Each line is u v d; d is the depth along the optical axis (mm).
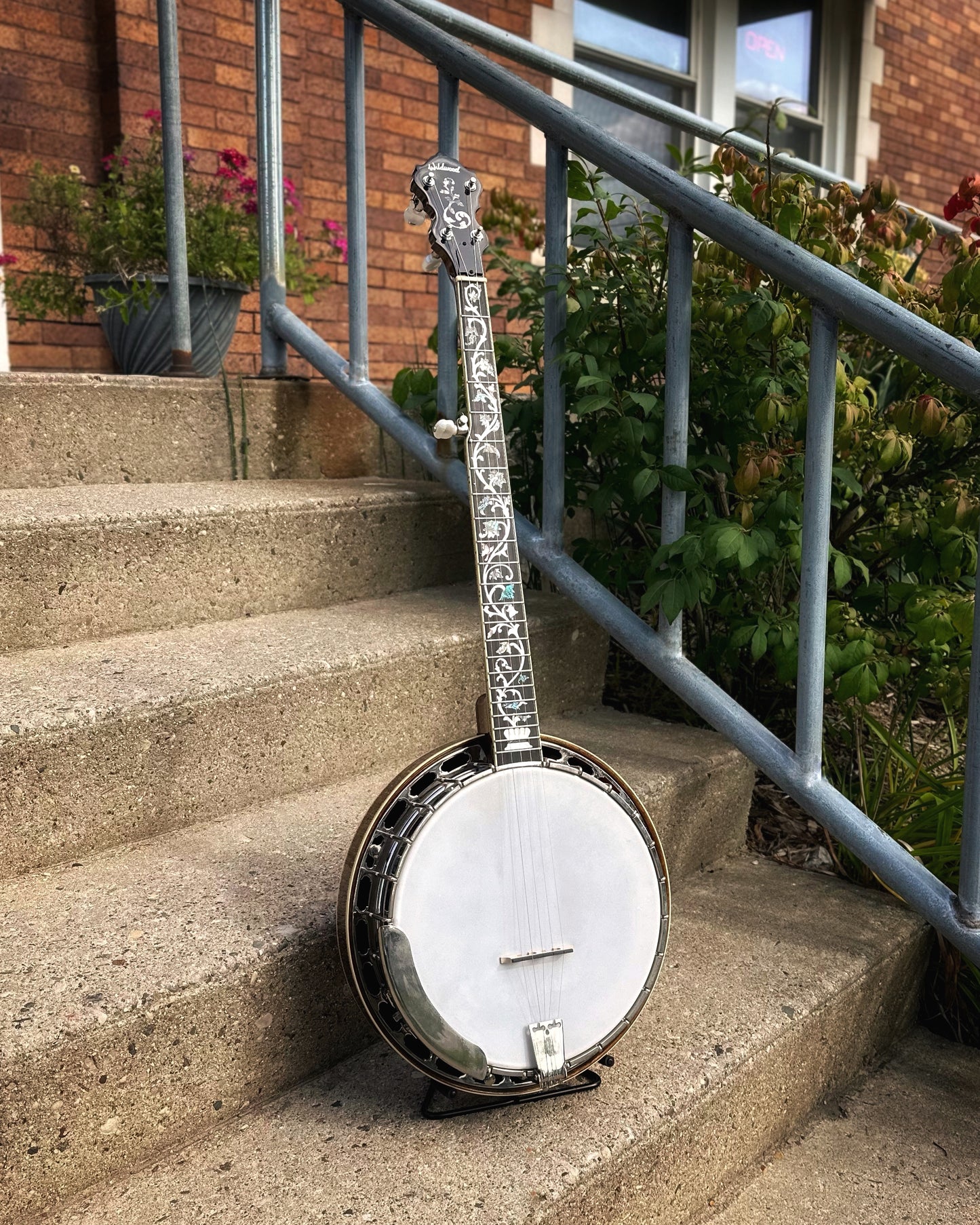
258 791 1316
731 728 1379
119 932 1039
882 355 1929
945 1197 1179
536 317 1824
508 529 1114
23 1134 899
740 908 1461
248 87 3109
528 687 1058
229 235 2336
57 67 2824
